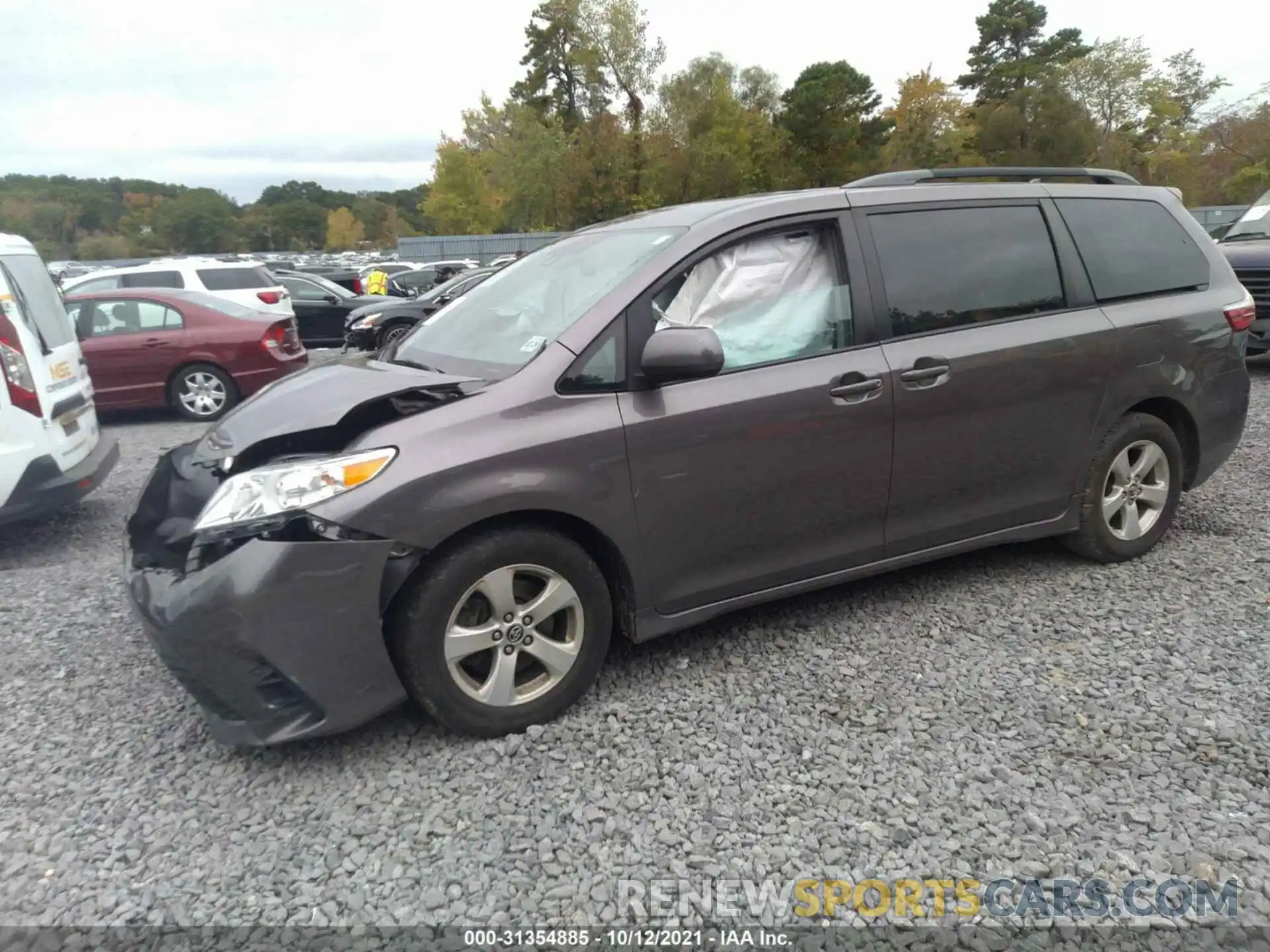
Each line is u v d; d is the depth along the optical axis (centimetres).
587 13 4919
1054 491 412
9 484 497
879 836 256
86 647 396
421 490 281
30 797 286
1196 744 293
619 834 260
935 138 5553
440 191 6172
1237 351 457
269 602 270
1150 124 5112
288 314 1062
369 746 307
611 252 362
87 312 977
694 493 327
